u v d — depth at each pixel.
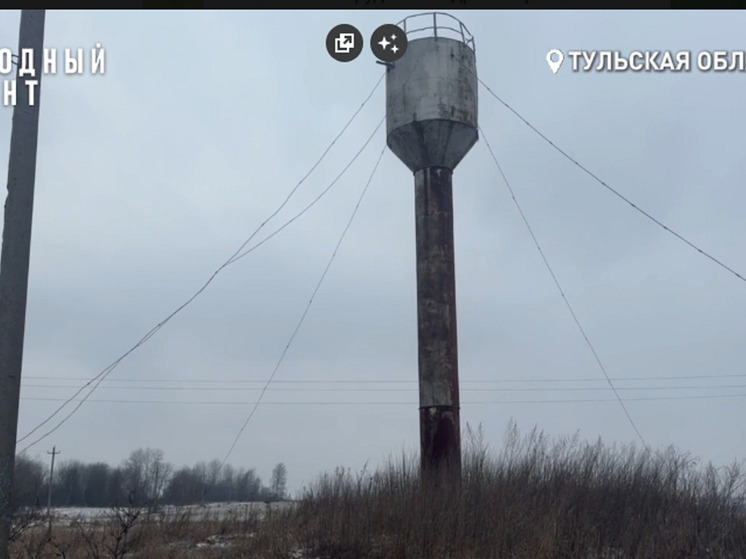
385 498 15.58
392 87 21.55
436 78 20.92
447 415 19.06
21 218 9.45
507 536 13.80
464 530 13.95
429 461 18.66
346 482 16.81
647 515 15.57
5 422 9.02
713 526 15.05
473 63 21.94
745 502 16.58
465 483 16.58
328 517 14.94
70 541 15.42
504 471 17.31
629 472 17.55
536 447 19.00
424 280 20.12
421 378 19.58
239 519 18.67
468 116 21.02
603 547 14.20
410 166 21.55
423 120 20.59
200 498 35.25
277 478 56.22
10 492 9.01
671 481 17.23
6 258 9.32
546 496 16.02
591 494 16.42
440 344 19.61
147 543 15.70
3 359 9.10
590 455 18.00
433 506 14.79
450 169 21.31
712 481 17.03
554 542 13.66
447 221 20.61
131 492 18.17
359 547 13.66
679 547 13.89
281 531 15.40
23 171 9.55
